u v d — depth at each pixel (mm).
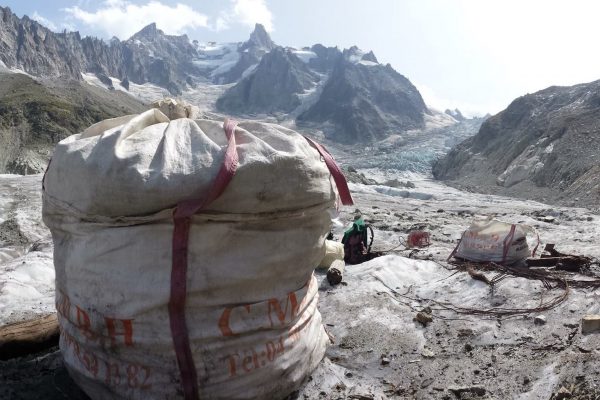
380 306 5016
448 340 4297
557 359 3564
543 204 26453
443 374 3764
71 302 3232
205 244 2994
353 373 3912
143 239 2977
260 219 3113
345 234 7465
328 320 4828
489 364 3795
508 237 6113
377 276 5809
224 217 3004
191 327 3010
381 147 104688
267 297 3246
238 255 3092
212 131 3273
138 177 2871
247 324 3156
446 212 15891
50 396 3562
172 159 2963
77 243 3152
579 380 3213
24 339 4043
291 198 3154
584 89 50812
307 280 3561
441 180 56188
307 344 3576
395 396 3598
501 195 35875
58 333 4199
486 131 57750
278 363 3309
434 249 8094
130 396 3098
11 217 12453
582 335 3934
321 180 3350
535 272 5598
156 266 2977
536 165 38656
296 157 3154
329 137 121188
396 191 27422
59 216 3234
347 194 3658
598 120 38438
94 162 2955
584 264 5891
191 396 3047
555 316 4367
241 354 3152
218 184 2869
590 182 29062
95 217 3014
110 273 3023
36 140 63125
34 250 8891
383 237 10102
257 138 3176
